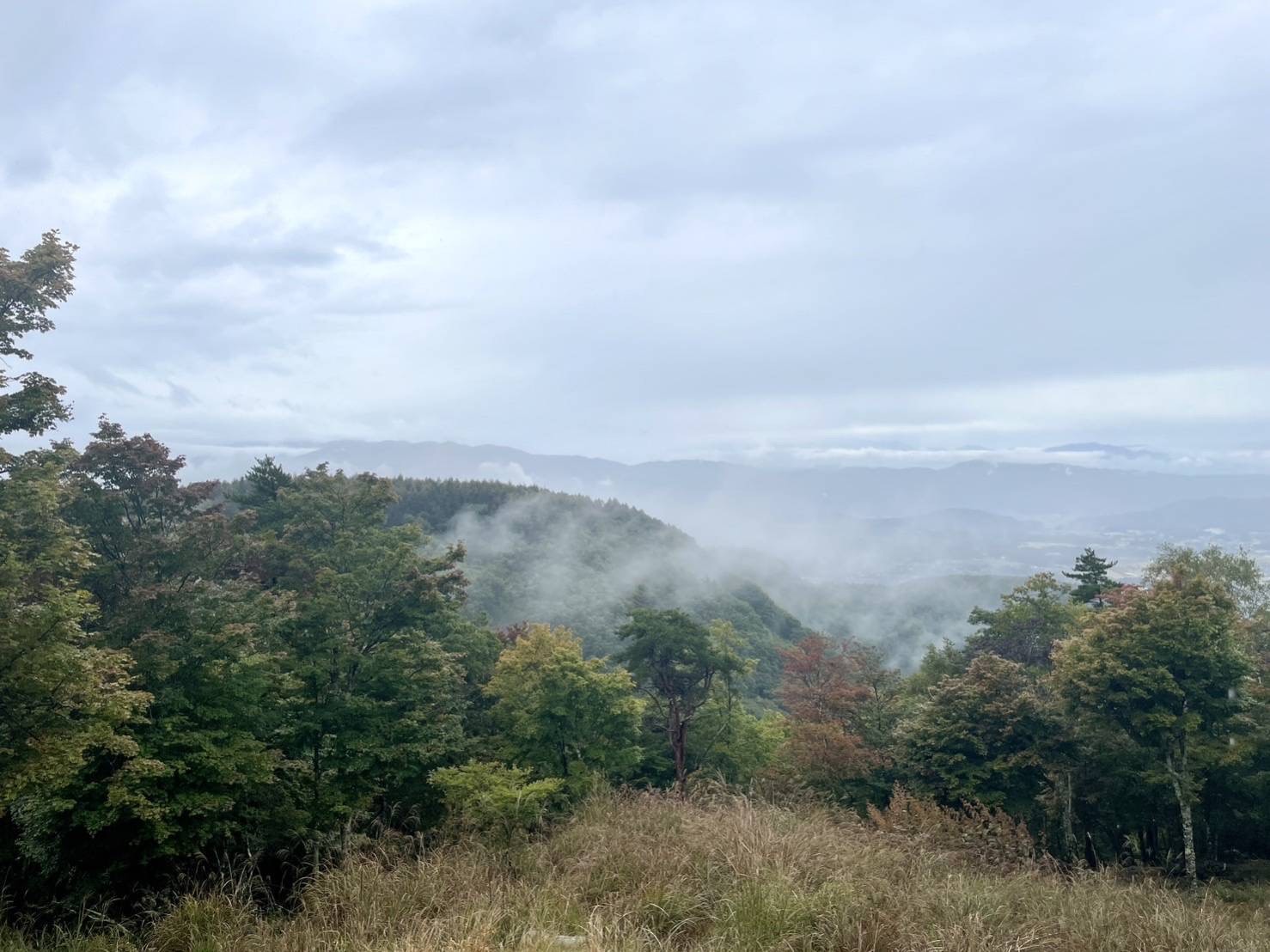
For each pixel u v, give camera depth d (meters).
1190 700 18.23
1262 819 19.14
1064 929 5.38
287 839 13.02
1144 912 5.95
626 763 21.33
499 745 21.16
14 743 8.41
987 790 19.64
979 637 29.94
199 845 11.09
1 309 9.59
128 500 13.29
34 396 9.80
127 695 8.85
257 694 12.46
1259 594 27.02
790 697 29.86
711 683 29.44
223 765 11.14
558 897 5.63
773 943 4.82
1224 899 14.62
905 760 21.61
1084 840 20.38
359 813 12.76
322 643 14.97
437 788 14.83
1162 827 21.06
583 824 7.78
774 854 6.05
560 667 21.38
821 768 22.52
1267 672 20.95
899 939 4.89
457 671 18.56
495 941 4.77
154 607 12.02
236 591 13.34
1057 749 19.62
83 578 12.22
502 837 8.20
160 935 5.71
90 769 10.41
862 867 6.00
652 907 5.39
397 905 5.62
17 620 8.25
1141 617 19.12
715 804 7.93
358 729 14.88
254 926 5.70
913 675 32.12
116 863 10.73
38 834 10.15
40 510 9.12
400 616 16.86
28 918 7.76
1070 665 19.50
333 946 5.00
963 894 5.67
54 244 9.79
